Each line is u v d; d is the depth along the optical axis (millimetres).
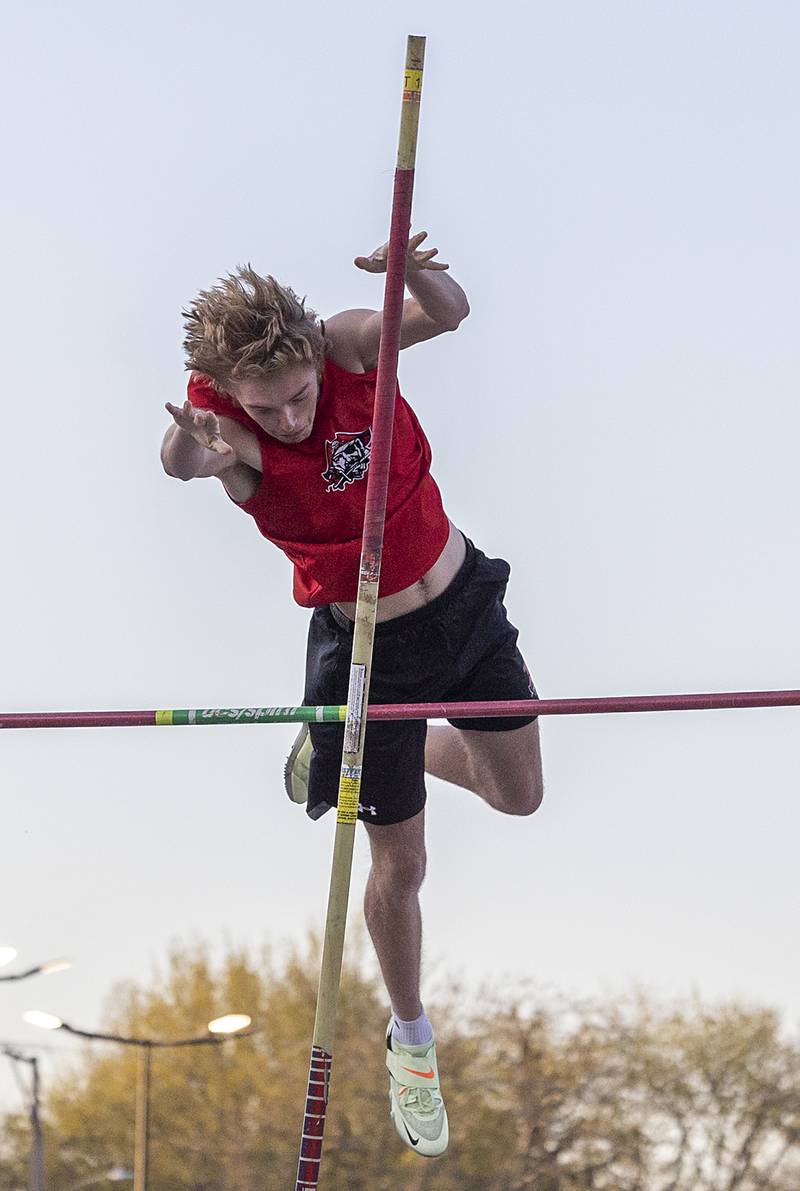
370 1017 61656
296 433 12234
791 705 13781
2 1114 61312
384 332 11633
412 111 11320
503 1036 61312
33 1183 40156
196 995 64875
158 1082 62281
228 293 11781
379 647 14289
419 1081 15750
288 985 64625
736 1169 59188
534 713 13656
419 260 11539
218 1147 61219
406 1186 58219
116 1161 61125
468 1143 59406
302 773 16172
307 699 15156
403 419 13367
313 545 13461
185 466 12172
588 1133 59969
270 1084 62156
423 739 15039
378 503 12086
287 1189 59844
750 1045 60969
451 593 14172
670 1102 60312
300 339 11711
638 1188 59062
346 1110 59812
